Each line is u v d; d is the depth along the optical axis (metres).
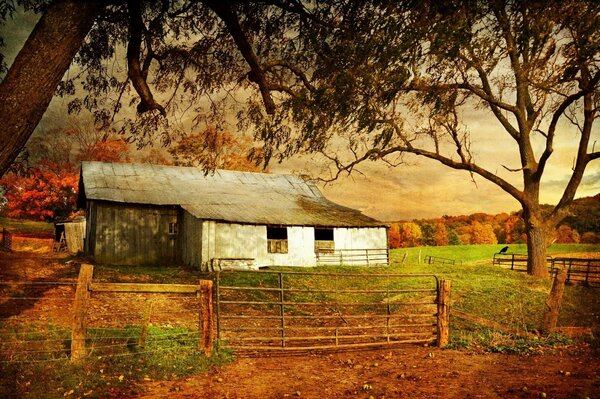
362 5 7.29
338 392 6.37
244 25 8.62
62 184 39.41
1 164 5.34
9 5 6.85
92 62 9.05
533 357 8.35
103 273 20.70
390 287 19.14
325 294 18.17
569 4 7.02
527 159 24.98
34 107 5.46
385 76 7.57
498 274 23.84
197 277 21.70
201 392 6.32
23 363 6.71
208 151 9.23
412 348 9.73
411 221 77.31
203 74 9.19
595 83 20.30
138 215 26.73
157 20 8.52
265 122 8.65
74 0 5.63
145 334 7.98
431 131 22.88
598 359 7.89
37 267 20.55
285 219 28.11
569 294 17.84
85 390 6.02
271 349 8.84
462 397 5.91
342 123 8.40
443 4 6.48
